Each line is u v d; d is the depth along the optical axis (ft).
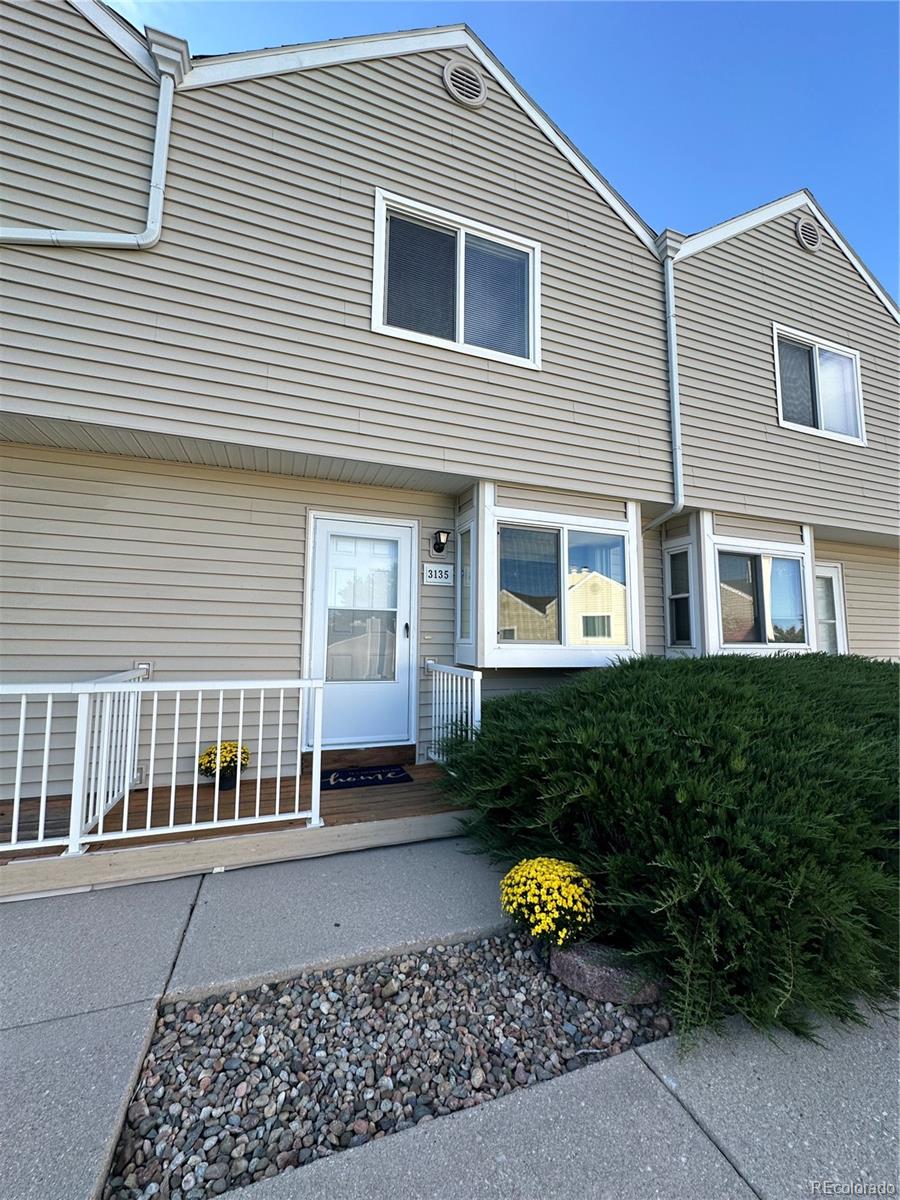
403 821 11.33
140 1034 6.11
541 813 9.22
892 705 11.64
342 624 15.60
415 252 14.85
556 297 16.48
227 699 14.25
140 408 11.79
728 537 19.07
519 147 16.30
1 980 6.94
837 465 21.30
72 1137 4.86
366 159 14.24
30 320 11.13
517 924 8.10
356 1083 5.74
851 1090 5.76
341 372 13.61
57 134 11.57
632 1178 4.73
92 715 12.58
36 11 11.63
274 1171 4.77
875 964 6.92
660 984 6.96
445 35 15.52
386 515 16.10
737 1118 5.36
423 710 16.16
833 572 23.98
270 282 13.03
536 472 15.72
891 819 8.64
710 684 11.07
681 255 18.69
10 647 12.48
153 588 13.61
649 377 17.76
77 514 13.11
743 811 7.48
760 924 6.58
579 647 16.01
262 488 14.75
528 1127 5.23
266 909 8.74
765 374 20.08
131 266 11.87
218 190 12.68
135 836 9.58
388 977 7.36
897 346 23.72
